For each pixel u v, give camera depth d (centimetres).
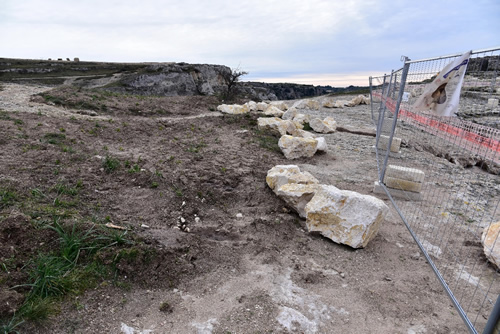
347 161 754
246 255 353
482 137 356
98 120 863
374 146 902
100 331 235
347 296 300
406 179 557
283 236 398
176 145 705
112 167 512
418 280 329
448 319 279
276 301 284
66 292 257
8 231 288
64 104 1034
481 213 509
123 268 290
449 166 772
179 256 326
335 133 1066
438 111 365
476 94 370
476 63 310
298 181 482
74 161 523
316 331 255
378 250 381
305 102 1617
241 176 556
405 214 486
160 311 264
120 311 256
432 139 988
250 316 264
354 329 261
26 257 277
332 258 361
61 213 343
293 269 335
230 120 1026
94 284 271
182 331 245
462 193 596
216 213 446
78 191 425
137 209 415
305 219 446
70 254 291
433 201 547
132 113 1093
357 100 1842
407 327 267
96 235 316
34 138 603
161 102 1309
